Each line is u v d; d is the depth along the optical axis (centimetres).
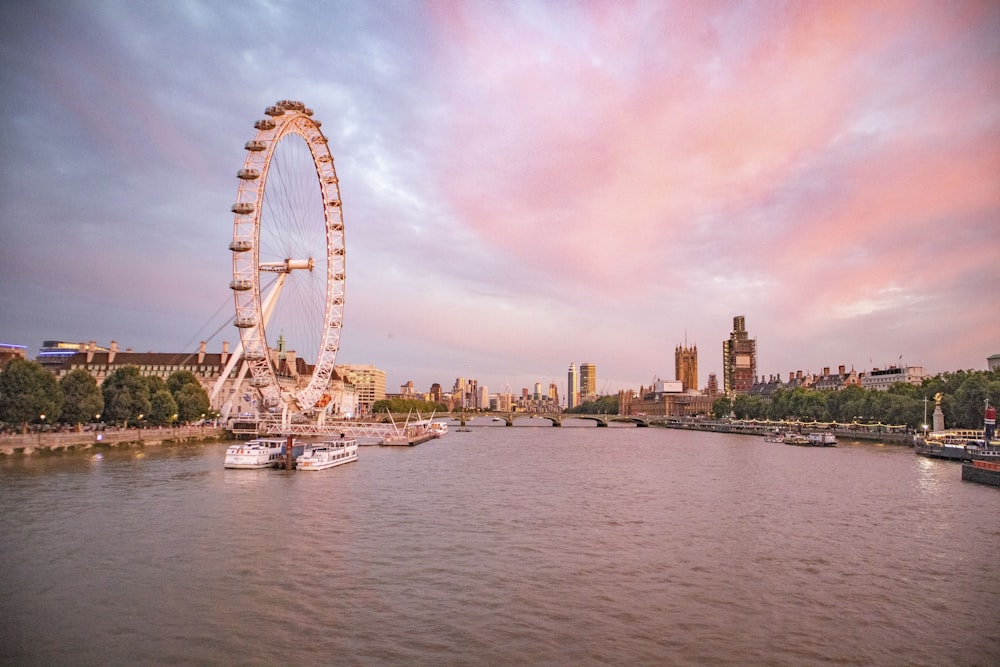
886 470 12569
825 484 10394
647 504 8275
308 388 15750
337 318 16200
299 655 3619
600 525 6906
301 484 9706
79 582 4747
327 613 4219
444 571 5131
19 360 12656
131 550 5588
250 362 13912
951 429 18712
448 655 3644
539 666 3528
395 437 18850
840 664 3625
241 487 9212
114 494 8312
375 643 3781
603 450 18100
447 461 14012
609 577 5044
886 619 4256
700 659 3650
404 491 9150
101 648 3681
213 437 17975
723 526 6919
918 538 6419
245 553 5556
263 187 13938
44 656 3578
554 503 8275
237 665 3497
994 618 4291
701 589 4791
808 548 5988
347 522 6875
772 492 9431
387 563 5325
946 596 4694
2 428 13300
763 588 4828
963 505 8338
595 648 3766
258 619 4106
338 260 16300
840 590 4803
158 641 3778
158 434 15762
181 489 8869
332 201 16275
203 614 4178
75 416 13838
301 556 5488
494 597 4553
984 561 5591
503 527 6744
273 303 17238
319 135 15688
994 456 13650
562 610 4328
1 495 8038
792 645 3847
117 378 15825
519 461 14212
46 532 6166
